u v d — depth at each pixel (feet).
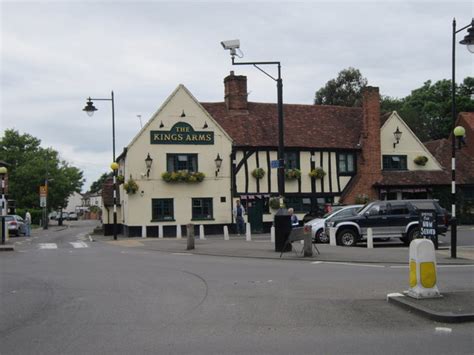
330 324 26.76
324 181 115.85
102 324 27.25
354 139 120.26
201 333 25.16
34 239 109.19
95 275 45.37
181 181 108.78
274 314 29.19
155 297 34.68
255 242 79.46
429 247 31.32
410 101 216.54
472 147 141.79
